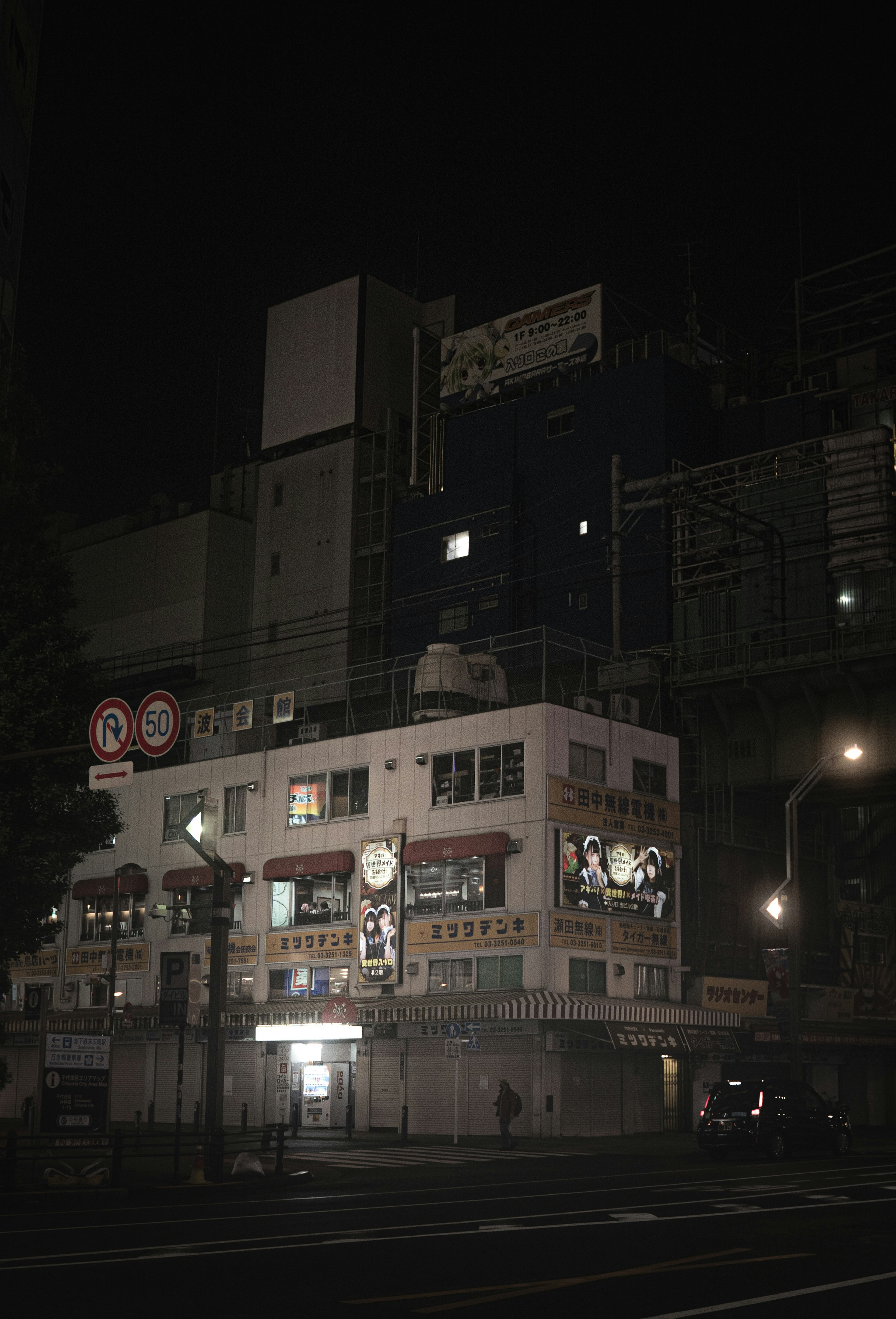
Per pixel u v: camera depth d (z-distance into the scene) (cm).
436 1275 1229
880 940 5459
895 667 4744
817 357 6144
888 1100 5347
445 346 6825
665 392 5894
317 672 6800
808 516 5150
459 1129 4162
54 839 2428
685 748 5272
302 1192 2261
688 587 5575
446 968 4375
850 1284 1189
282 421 7394
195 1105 4084
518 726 4350
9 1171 2219
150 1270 1257
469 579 6312
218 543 7269
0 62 3519
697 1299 1106
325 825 4822
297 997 4778
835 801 5247
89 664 2602
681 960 4572
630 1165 2916
